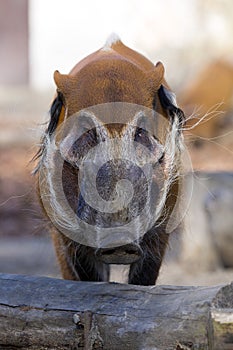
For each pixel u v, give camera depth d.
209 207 24.72
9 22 74.50
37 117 46.88
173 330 10.26
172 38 67.75
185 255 24.66
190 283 21.59
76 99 12.81
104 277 14.62
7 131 42.75
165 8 69.81
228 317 9.63
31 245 27.53
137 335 10.54
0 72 74.50
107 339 10.75
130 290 11.16
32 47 76.19
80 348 10.91
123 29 74.50
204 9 68.00
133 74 13.04
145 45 67.88
